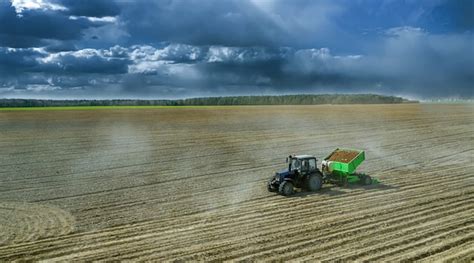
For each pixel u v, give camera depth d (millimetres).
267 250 12727
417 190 20234
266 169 25969
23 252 12883
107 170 25797
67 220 15977
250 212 16781
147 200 18812
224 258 12188
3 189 21016
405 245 12969
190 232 14461
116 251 12859
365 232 14156
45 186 21609
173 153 32250
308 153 32125
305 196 19188
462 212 16391
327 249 12703
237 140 39438
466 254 12234
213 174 24500
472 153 32344
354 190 20234
